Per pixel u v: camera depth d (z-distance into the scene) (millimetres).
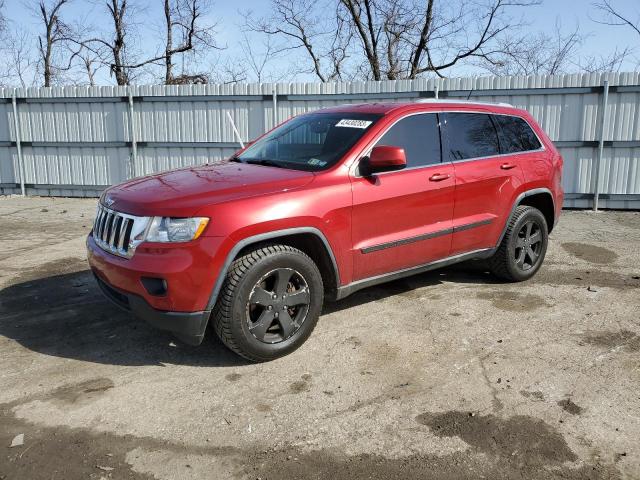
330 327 4730
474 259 5391
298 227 3959
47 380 3830
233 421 3334
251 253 3844
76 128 12609
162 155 12359
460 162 5055
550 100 10555
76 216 10391
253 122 11812
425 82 10969
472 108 5348
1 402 3537
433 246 4883
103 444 3104
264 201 3838
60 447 3072
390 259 4598
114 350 4309
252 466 2920
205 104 11945
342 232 4219
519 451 3027
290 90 11523
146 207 3754
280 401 3557
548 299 5414
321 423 3311
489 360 4109
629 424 3273
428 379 3830
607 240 8148
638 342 4414
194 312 3664
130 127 12359
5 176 13188
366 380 3820
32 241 8141
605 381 3783
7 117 12852
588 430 3213
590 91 10328
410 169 4668
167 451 3045
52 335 4594
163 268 3588
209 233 3623
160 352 4273
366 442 3121
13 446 3078
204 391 3684
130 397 3609
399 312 5070
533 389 3680
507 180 5406
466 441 3119
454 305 5250
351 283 4434
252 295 3838
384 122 4617
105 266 3943
